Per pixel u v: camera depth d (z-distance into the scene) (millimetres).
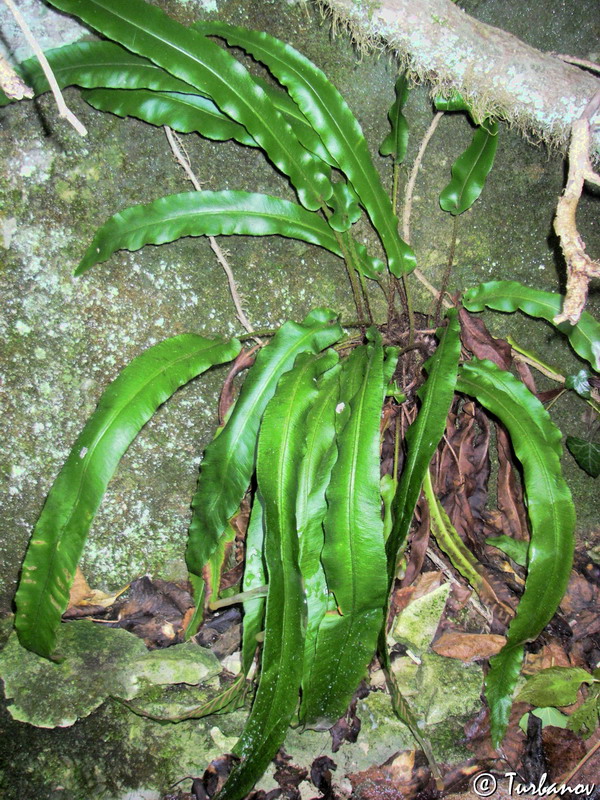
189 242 630
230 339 626
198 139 616
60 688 626
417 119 657
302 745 623
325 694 554
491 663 592
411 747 627
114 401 562
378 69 636
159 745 622
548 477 582
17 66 548
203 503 592
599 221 724
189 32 548
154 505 691
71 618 674
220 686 650
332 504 535
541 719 645
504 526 716
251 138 605
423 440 562
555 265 727
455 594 701
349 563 529
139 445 668
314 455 581
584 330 663
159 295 640
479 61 597
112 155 598
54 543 543
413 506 545
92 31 575
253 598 588
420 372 690
